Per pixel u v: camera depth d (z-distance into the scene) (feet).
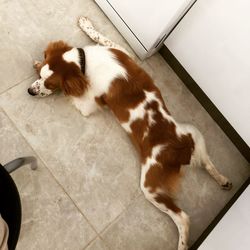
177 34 3.51
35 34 3.63
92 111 3.47
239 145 3.78
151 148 3.21
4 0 3.62
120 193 3.38
